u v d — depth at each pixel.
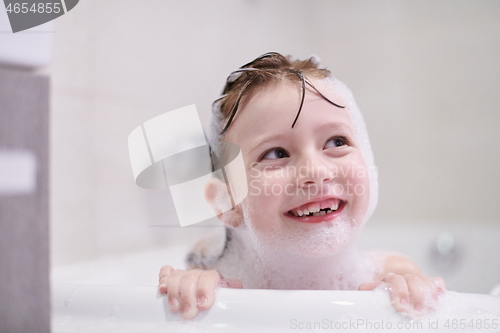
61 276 0.68
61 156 0.74
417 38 1.82
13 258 0.41
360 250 0.95
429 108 1.78
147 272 0.78
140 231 0.80
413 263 0.93
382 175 1.78
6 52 0.43
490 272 1.36
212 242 0.85
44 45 0.45
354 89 1.87
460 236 1.43
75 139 0.76
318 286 0.81
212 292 0.48
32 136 0.43
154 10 1.01
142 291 0.50
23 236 0.42
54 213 0.70
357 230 0.74
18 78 0.43
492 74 1.70
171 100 0.89
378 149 1.81
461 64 1.74
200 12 1.17
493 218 1.63
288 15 1.66
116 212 0.78
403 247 1.46
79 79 0.80
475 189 1.67
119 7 0.92
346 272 0.83
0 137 0.41
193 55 1.09
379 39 1.88
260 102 0.74
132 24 0.95
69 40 0.79
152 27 1.00
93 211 0.75
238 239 0.83
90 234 0.74
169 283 0.50
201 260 0.83
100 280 0.73
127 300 0.50
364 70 1.89
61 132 0.75
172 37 1.05
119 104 0.84
